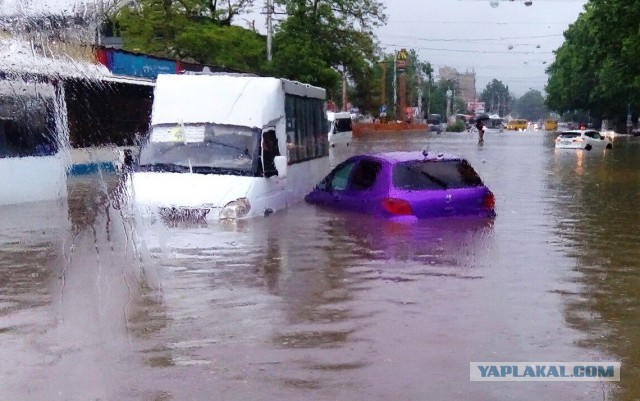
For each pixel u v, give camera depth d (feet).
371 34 151.43
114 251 29.40
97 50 66.23
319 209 39.37
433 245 31.07
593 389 15.92
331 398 15.28
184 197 34.83
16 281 24.97
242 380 16.20
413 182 35.96
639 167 87.76
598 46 118.93
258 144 38.06
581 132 141.08
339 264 27.32
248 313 21.11
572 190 58.34
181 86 40.11
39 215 40.09
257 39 135.33
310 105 51.44
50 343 18.69
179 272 25.80
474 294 23.41
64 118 55.06
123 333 19.38
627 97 206.18
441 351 18.13
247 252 29.04
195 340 18.80
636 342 18.93
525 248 31.19
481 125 159.43
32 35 52.70
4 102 46.93
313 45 139.74
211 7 129.39
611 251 30.86
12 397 15.39
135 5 114.93
